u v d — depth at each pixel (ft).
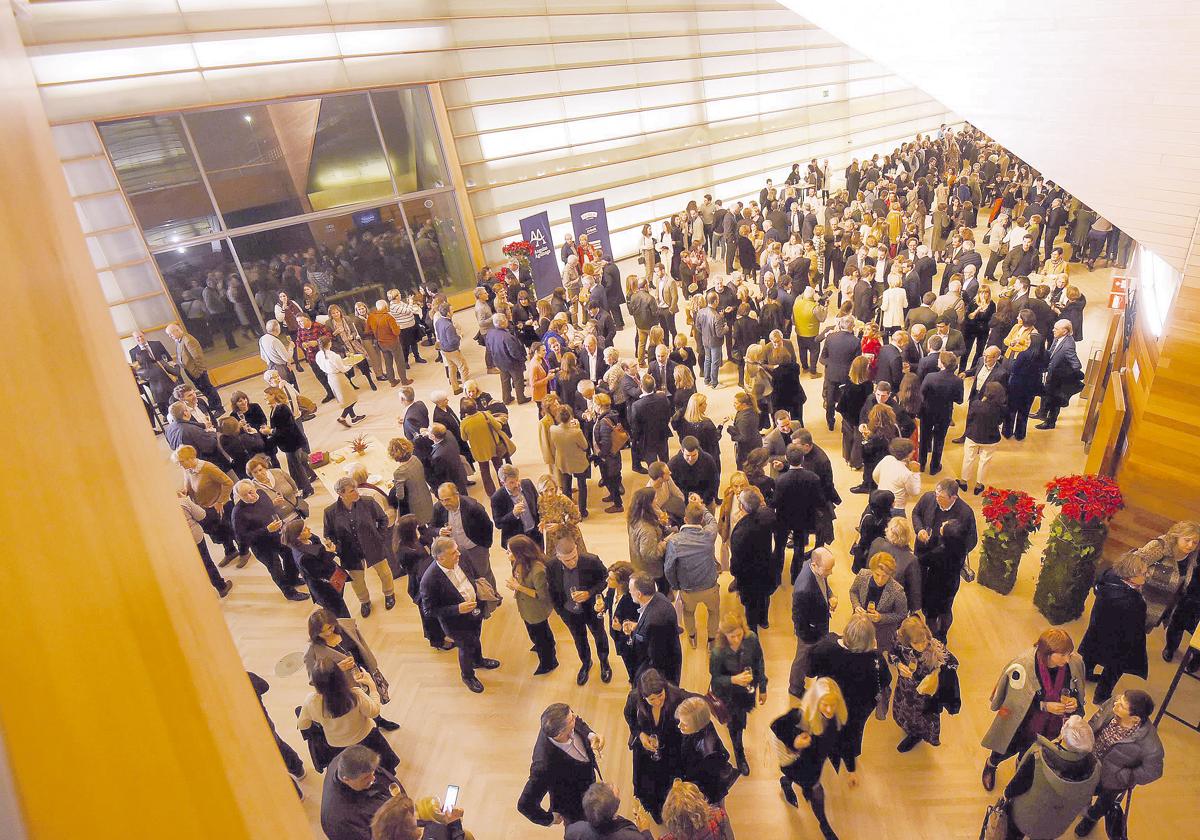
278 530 22.72
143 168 37.40
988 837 13.84
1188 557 17.35
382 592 23.66
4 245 1.01
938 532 18.10
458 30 46.32
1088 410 25.99
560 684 19.69
